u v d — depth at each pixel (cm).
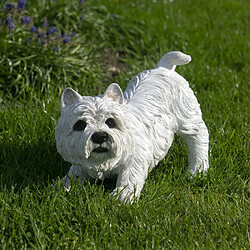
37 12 1093
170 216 555
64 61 945
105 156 479
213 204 584
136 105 558
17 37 938
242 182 639
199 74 991
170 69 620
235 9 1512
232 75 1004
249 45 1180
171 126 588
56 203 545
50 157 670
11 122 737
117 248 489
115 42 1124
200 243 506
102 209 537
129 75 987
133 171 536
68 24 1105
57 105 817
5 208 532
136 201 549
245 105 875
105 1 1270
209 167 656
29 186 601
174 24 1255
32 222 506
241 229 536
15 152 671
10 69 883
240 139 744
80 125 471
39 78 890
